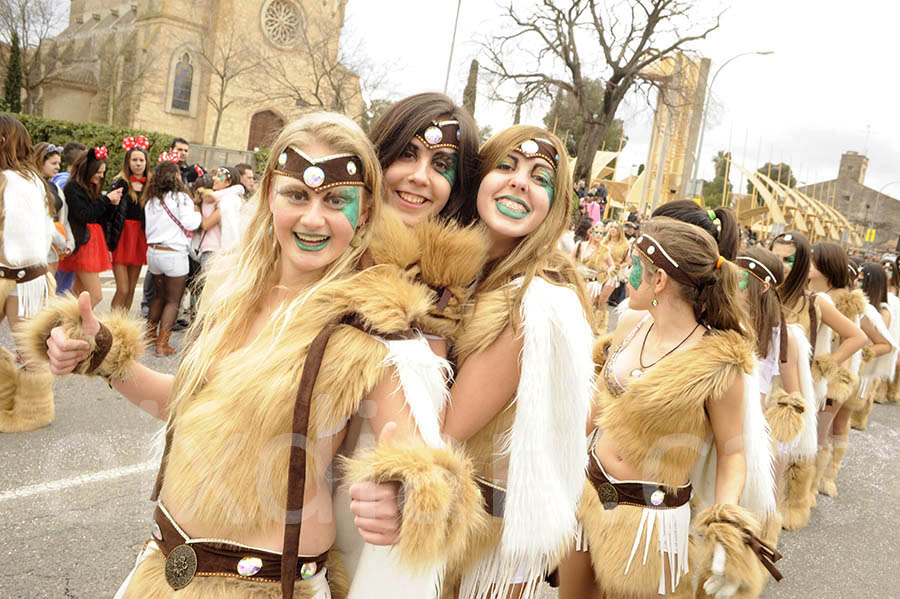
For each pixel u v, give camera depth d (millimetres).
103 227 6340
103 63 49562
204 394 1500
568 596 2520
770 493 2359
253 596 1400
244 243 1687
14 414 3078
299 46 47500
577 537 2426
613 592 2309
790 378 3611
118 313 1703
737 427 2256
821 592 3697
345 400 1353
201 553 1418
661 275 2373
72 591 2693
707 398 2234
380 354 1373
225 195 6781
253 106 47500
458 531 1318
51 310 1625
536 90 30859
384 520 1284
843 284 4961
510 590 1738
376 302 1403
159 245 5980
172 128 47969
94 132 24141
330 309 1415
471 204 1875
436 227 1615
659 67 34094
